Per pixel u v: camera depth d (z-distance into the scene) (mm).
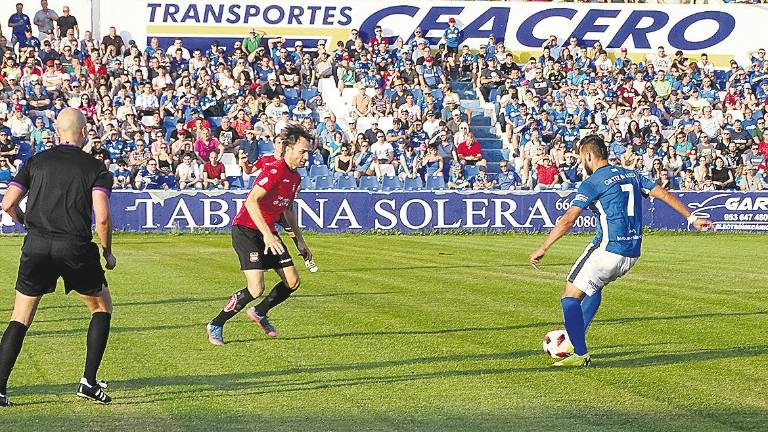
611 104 34906
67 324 11688
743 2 39906
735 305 13531
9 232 26562
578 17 38344
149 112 32031
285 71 35000
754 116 35375
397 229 28172
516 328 11578
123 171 28453
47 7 34750
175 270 17906
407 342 10641
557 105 34438
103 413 7555
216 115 32469
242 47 35625
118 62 33125
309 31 36906
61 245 7520
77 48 33594
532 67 36094
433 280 16578
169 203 27266
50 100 31406
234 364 9461
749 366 9336
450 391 8312
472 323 11953
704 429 7082
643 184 9500
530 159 31609
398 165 31172
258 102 32969
